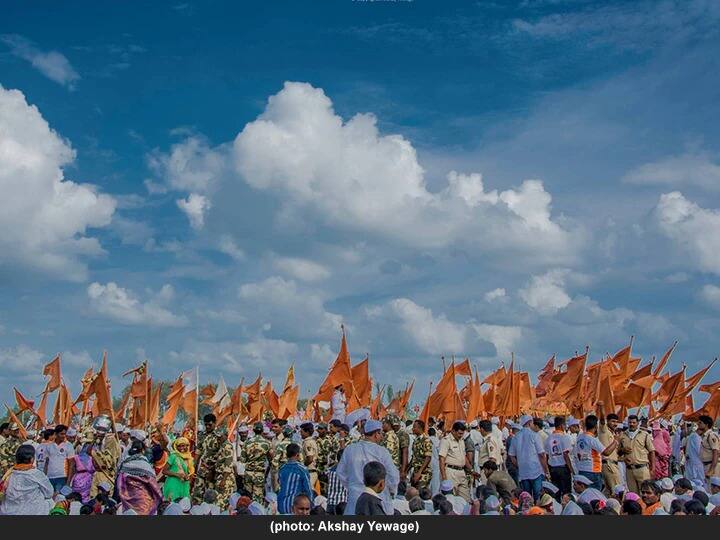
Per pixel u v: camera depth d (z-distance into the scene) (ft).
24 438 74.90
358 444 35.60
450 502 43.01
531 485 56.08
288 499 43.04
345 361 86.28
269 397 101.96
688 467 63.93
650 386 86.43
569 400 89.45
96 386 72.54
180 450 50.39
